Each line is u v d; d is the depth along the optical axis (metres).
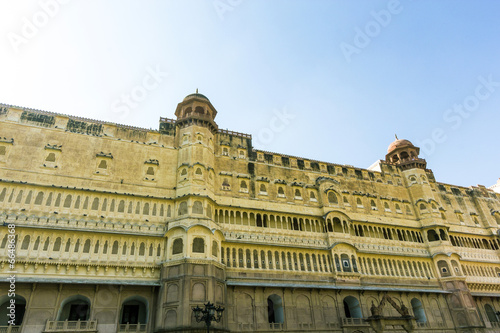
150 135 49.59
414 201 62.84
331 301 46.16
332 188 56.03
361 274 49.62
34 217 37.78
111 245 39.44
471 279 57.66
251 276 43.59
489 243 65.50
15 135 41.88
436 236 58.94
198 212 43.03
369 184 61.56
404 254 54.75
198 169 46.62
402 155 70.31
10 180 38.88
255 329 40.66
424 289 52.62
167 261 39.44
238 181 50.94
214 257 40.66
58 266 36.25
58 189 40.47
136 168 45.97
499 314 55.12
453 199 67.81
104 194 42.28
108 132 47.22
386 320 40.81
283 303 43.53
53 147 42.69
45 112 45.09
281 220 49.94
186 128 50.72
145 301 38.94
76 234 38.59
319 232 51.50
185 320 35.12
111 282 36.91
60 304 35.12
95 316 35.72
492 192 74.69
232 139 55.03
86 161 43.78
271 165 55.44
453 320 52.12
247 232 46.84
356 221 54.78
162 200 44.41
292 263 46.81
